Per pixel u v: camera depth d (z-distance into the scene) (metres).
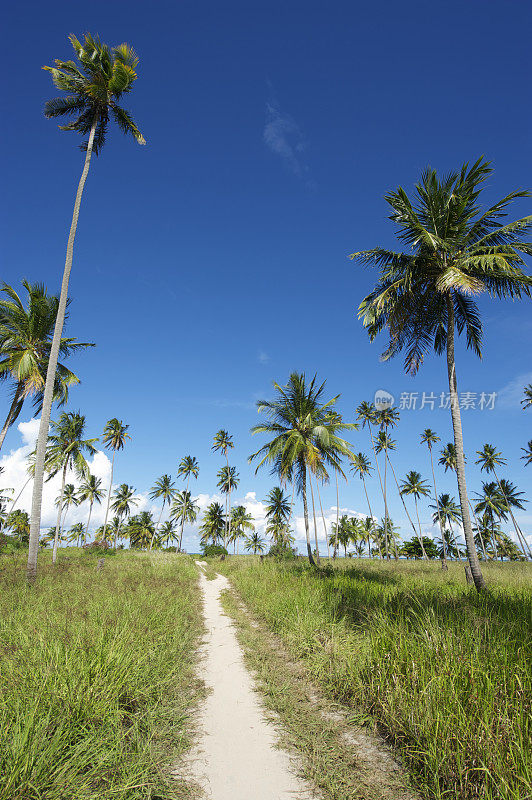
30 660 4.47
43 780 2.63
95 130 16.06
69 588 10.38
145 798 2.73
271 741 3.66
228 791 2.89
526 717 3.25
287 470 21.00
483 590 9.44
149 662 5.08
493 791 2.67
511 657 4.28
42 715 3.29
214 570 25.22
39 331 15.88
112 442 50.03
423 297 12.54
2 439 17.09
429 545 60.09
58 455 27.27
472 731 3.14
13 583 11.04
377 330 13.30
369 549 65.31
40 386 15.62
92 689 3.73
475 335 13.29
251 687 5.02
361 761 3.29
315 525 22.03
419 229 11.07
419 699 3.64
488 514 53.03
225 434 58.69
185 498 64.00
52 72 14.12
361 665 4.82
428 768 3.04
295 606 8.12
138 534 68.12
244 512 63.53
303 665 5.66
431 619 5.69
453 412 11.34
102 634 4.94
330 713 4.23
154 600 8.88
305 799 2.81
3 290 15.62
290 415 21.58
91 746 3.04
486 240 11.41
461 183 11.10
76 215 14.39
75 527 82.38
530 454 41.50
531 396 36.56
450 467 48.41
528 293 11.07
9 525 58.97
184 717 4.01
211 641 7.25
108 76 14.42
